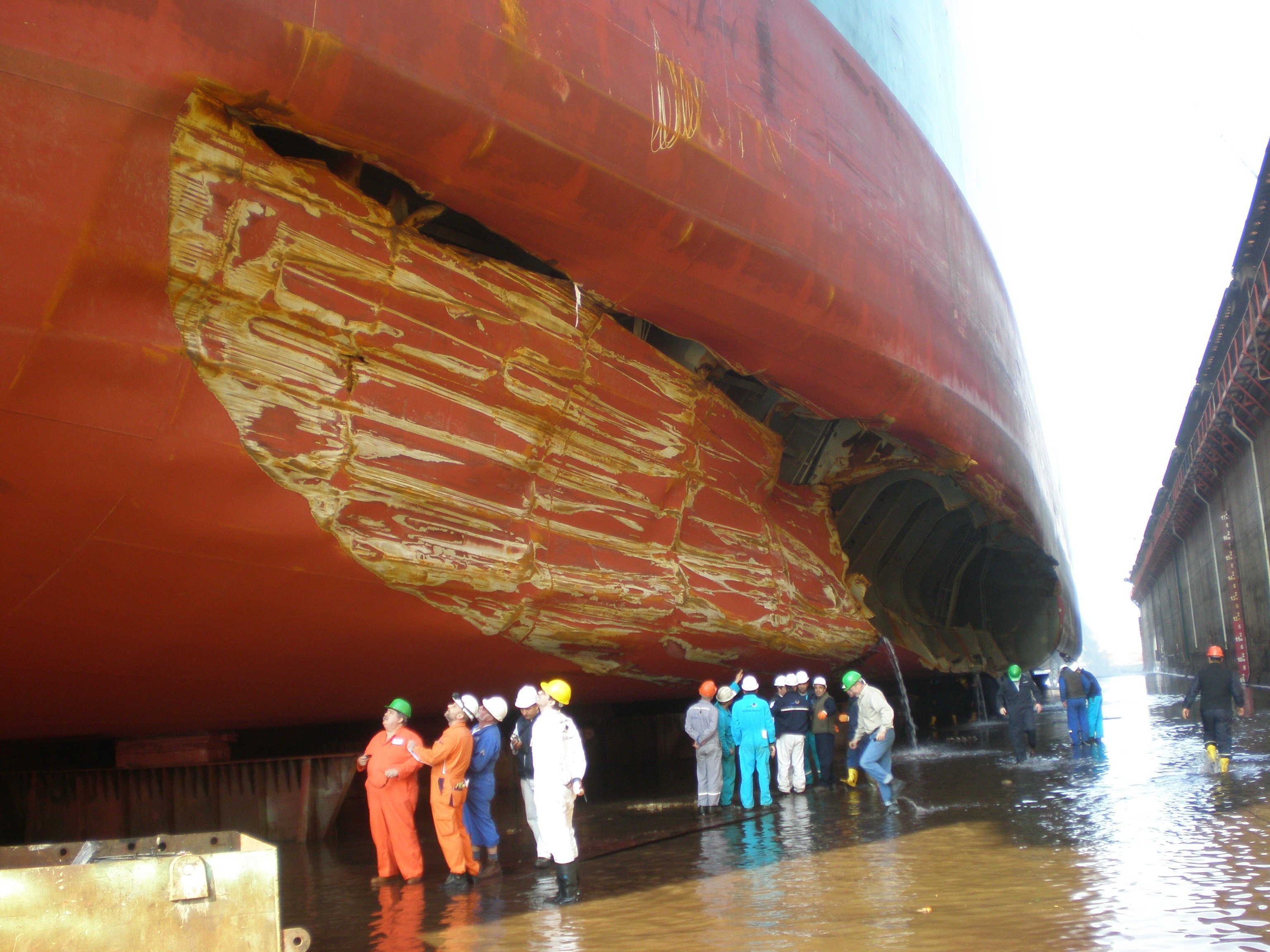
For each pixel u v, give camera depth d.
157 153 6.55
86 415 6.61
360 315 8.06
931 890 6.14
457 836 7.39
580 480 10.45
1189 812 8.46
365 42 6.96
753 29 11.15
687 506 12.02
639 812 11.26
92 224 6.33
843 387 12.89
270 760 10.28
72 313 6.39
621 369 10.53
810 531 15.54
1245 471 31.64
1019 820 8.79
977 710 28.58
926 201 15.26
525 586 9.73
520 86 7.91
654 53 9.28
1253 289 23.84
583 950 5.22
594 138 8.52
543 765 6.68
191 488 7.32
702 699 11.09
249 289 7.31
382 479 8.41
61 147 6.11
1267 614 30.12
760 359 11.65
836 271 11.74
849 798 11.33
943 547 22.39
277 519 7.82
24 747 11.45
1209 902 5.31
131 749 10.50
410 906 6.73
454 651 9.96
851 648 15.83
